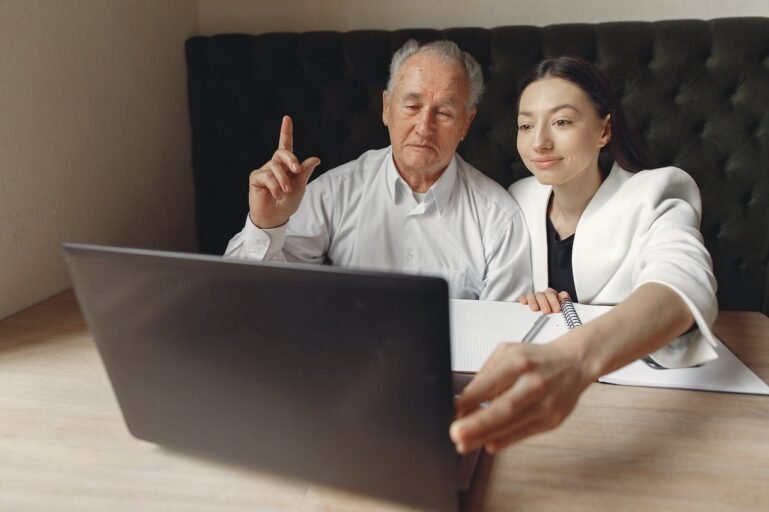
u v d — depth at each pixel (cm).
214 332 48
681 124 156
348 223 132
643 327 59
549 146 102
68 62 124
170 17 167
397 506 50
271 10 180
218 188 176
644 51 154
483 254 127
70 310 106
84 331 95
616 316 59
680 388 71
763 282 161
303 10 178
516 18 170
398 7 174
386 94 125
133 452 60
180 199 177
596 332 56
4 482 56
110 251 48
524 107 105
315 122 170
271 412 50
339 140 171
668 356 72
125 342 53
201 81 170
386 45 163
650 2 163
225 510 51
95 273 50
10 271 108
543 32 158
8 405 70
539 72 103
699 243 84
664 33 152
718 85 152
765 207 155
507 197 128
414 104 116
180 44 173
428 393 43
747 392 69
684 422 64
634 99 156
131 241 151
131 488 54
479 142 165
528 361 50
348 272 41
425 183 127
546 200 119
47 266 118
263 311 45
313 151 172
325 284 42
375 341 43
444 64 114
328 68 166
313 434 50
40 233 116
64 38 123
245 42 167
